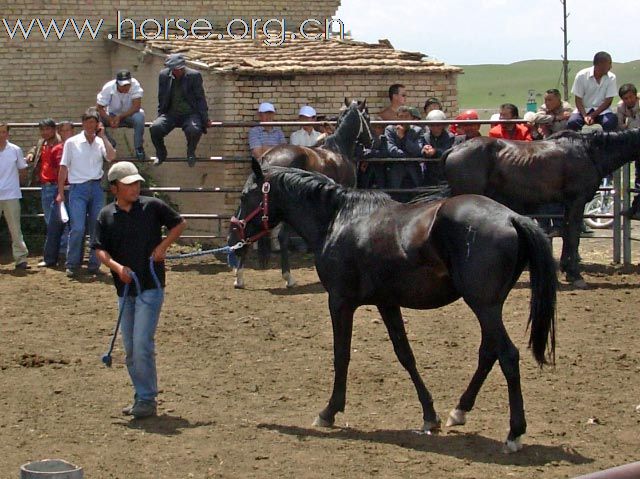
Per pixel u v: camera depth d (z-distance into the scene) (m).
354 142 15.55
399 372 10.41
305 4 22.23
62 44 21.16
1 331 12.14
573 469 7.73
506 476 7.58
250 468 7.74
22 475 6.41
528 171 14.48
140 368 8.89
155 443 8.30
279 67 17.98
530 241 7.90
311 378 10.26
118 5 21.31
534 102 23.69
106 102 16.75
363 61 18.88
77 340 11.77
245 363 10.81
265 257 12.37
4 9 20.83
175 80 16.22
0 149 15.61
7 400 9.47
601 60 16.03
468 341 11.57
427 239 8.16
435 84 18.95
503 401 9.47
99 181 15.39
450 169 14.68
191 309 13.23
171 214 8.91
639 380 10.14
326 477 7.56
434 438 8.47
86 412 9.15
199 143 18.42
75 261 15.34
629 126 16.41
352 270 8.62
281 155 14.49
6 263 16.47
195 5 21.62
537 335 7.96
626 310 13.13
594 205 20.22
